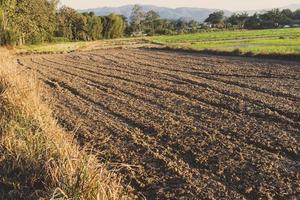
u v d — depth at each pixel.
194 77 18.30
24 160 7.22
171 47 36.50
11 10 46.69
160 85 16.44
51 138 7.62
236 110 11.87
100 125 10.77
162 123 10.73
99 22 72.69
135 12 101.44
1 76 11.87
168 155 8.46
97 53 36.00
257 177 7.29
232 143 9.04
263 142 9.01
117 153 8.62
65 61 29.03
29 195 6.35
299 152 8.38
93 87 16.52
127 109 12.45
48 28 58.09
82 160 6.30
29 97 10.08
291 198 6.52
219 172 7.54
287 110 11.49
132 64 25.00
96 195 5.64
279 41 40.28
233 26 99.38
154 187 7.05
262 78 17.30
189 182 7.18
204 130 10.01
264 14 98.44
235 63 23.03
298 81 16.20
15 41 46.88
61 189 5.73
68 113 12.19
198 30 94.75
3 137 7.99
